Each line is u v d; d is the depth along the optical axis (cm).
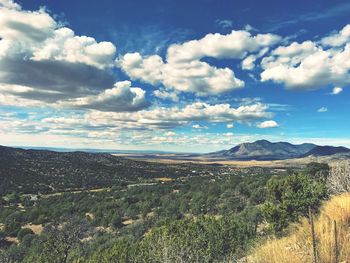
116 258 2931
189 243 1814
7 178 13762
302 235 750
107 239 5969
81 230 5356
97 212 8512
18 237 7206
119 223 7838
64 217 5816
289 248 664
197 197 8819
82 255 4288
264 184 8175
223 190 9200
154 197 10106
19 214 8612
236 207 6956
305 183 2166
